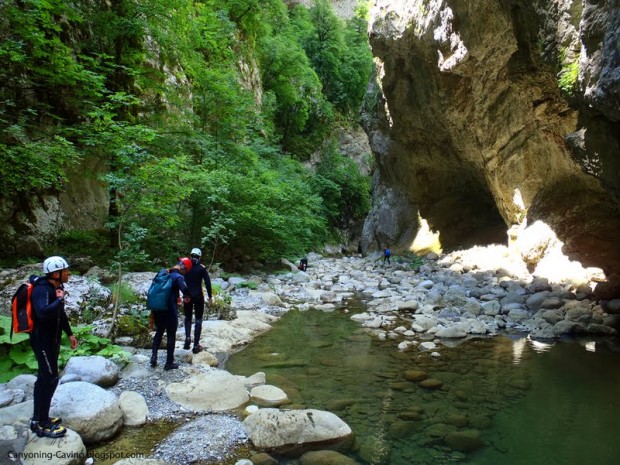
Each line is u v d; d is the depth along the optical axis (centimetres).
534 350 676
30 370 478
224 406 456
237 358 641
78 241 1043
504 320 873
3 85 912
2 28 861
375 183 2589
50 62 883
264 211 1332
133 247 651
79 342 539
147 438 386
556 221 1182
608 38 455
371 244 2438
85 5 1130
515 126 1238
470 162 1647
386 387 524
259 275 1419
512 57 831
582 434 404
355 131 4025
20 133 829
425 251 1944
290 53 3170
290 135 3488
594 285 991
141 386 480
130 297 712
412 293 1144
